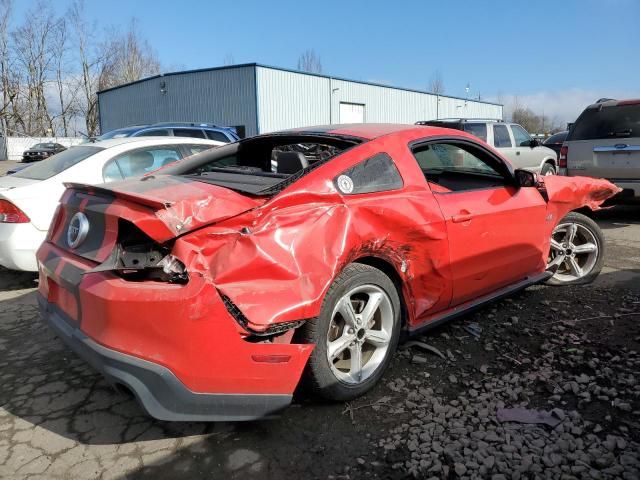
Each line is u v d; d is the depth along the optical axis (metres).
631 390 2.83
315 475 2.24
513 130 11.88
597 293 4.41
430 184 3.46
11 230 4.56
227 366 2.21
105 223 2.48
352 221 2.65
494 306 4.15
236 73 22.97
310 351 2.43
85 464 2.35
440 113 33.72
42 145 36.81
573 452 2.32
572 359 3.21
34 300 4.64
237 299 2.21
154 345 2.15
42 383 3.12
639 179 7.16
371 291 2.83
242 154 4.02
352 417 2.65
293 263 2.37
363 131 3.30
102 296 2.22
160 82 26.34
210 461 2.35
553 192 4.13
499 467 2.23
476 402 2.76
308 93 24.58
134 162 5.49
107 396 2.97
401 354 3.34
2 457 2.41
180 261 2.21
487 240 3.46
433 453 2.33
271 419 2.56
